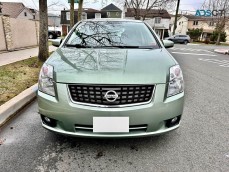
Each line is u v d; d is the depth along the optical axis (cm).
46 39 630
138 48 286
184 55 1248
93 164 208
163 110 204
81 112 196
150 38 316
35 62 649
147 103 200
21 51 1007
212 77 616
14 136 255
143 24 352
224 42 3984
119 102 196
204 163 213
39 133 263
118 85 195
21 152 225
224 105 378
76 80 197
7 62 660
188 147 239
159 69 213
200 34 4528
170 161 214
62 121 204
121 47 288
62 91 200
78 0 1210
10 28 998
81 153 225
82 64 220
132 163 210
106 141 246
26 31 1181
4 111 290
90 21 353
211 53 1481
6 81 434
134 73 203
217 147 241
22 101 339
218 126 293
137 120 198
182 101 218
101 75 199
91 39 305
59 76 203
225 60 1077
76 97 199
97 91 196
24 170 198
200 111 346
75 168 202
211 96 429
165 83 205
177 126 223
